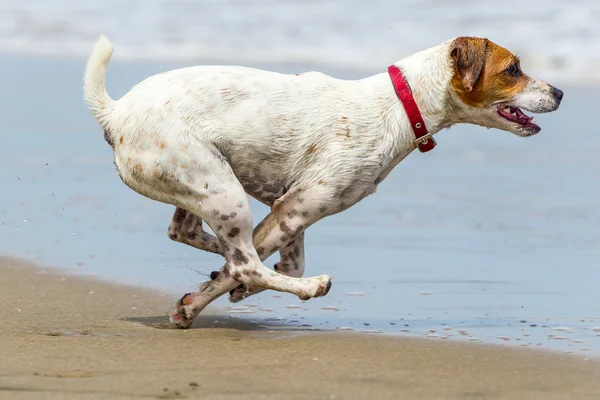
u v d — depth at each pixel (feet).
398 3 96.78
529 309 34.04
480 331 31.12
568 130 64.08
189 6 103.14
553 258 40.63
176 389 23.77
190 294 31.30
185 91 29.91
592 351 28.66
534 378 25.70
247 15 98.32
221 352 27.89
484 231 44.86
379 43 88.17
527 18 89.30
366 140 30.68
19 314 33.01
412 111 31.27
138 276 38.63
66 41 96.68
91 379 24.61
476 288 36.76
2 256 41.11
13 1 108.27
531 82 31.86
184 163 29.66
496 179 53.98
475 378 25.61
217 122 29.91
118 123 30.07
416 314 33.55
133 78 75.66
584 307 34.17
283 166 30.68
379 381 25.04
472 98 31.73
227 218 30.12
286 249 32.35
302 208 30.89
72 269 39.42
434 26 89.76
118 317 33.04
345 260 40.70
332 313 33.78
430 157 59.47
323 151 30.48
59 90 75.97
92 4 107.55
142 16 101.04
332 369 26.08
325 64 82.89
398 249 42.32
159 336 30.12
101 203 49.21
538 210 48.08
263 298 36.19
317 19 95.25
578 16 88.53
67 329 31.07
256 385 24.29
